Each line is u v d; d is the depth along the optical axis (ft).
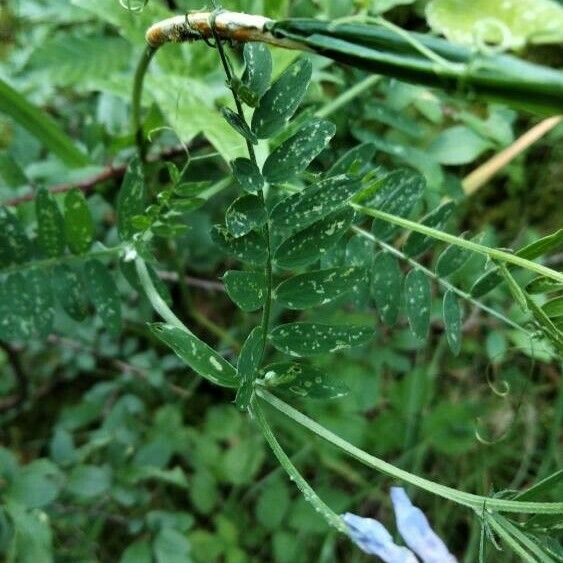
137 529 0.82
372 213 0.47
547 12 0.42
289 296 0.43
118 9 0.67
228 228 0.39
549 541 0.43
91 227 0.57
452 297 0.52
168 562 0.80
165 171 0.78
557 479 0.42
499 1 0.42
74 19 0.83
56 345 0.93
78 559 0.80
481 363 0.93
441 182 0.73
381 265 0.54
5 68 0.89
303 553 0.87
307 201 0.41
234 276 0.40
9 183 0.74
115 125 0.83
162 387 0.94
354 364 0.89
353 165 0.44
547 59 0.74
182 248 0.88
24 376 0.92
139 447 0.87
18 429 0.99
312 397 0.44
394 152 0.71
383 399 0.97
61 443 0.82
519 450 0.91
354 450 0.42
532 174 0.97
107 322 0.59
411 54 0.37
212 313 0.99
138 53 0.74
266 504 0.87
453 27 0.43
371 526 0.40
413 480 0.42
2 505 0.72
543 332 0.45
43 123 0.72
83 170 0.79
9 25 0.91
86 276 0.58
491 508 0.41
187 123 0.62
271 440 0.43
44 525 0.73
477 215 0.99
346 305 0.92
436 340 0.96
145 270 0.55
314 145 0.41
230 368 0.42
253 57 0.40
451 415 0.88
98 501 0.84
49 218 0.56
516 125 0.90
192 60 0.70
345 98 0.69
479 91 0.35
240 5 0.66
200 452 0.90
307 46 0.39
